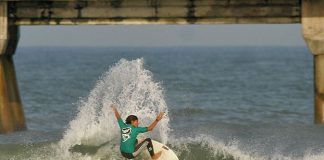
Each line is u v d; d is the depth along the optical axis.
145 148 59.22
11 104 91.56
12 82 92.19
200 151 69.81
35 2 88.50
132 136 57.56
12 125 91.50
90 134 76.12
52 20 88.50
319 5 83.00
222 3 85.69
